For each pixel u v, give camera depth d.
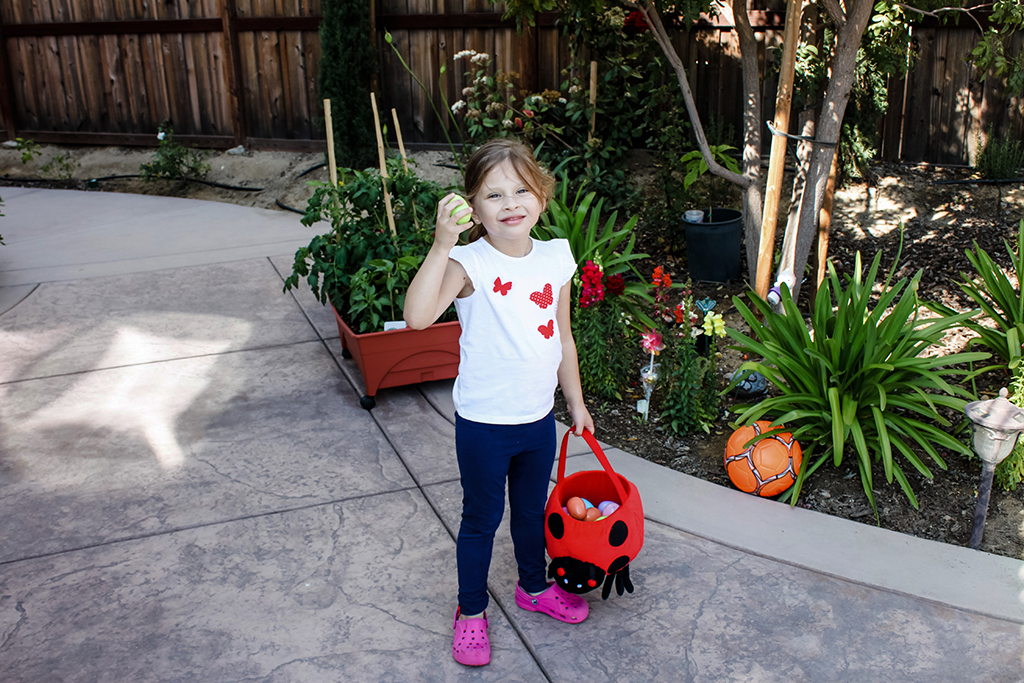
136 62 10.17
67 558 2.90
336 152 8.82
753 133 4.97
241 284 5.94
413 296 2.08
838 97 4.25
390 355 4.02
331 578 2.79
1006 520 3.05
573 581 2.39
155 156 9.85
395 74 8.86
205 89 9.97
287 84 9.59
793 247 4.61
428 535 3.03
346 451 3.66
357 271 4.48
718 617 2.57
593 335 4.00
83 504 3.24
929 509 3.11
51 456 3.62
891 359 3.34
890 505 3.13
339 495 3.30
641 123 7.32
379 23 8.72
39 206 8.78
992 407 2.73
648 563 2.83
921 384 3.29
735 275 5.59
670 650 2.43
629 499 2.39
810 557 2.83
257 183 9.31
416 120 8.98
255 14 9.46
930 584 2.69
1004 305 3.79
